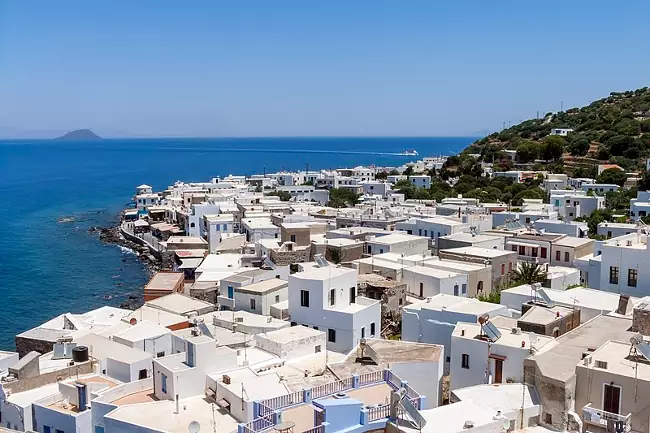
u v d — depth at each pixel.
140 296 142.62
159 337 69.38
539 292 69.94
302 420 42.16
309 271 78.69
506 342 55.19
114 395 52.22
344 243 113.81
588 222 157.88
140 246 199.38
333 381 49.00
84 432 52.72
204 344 51.06
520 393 46.50
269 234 141.88
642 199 177.25
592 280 87.62
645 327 54.69
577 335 54.25
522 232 129.75
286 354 61.75
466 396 46.38
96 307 134.62
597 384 42.97
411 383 53.44
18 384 58.62
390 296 84.81
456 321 68.06
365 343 58.44
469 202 196.50
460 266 95.56
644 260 75.38
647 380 41.03
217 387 49.31
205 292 98.94
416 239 117.62
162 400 50.09
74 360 63.22
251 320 76.00
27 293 146.62
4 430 49.81
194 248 163.12
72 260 184.38
